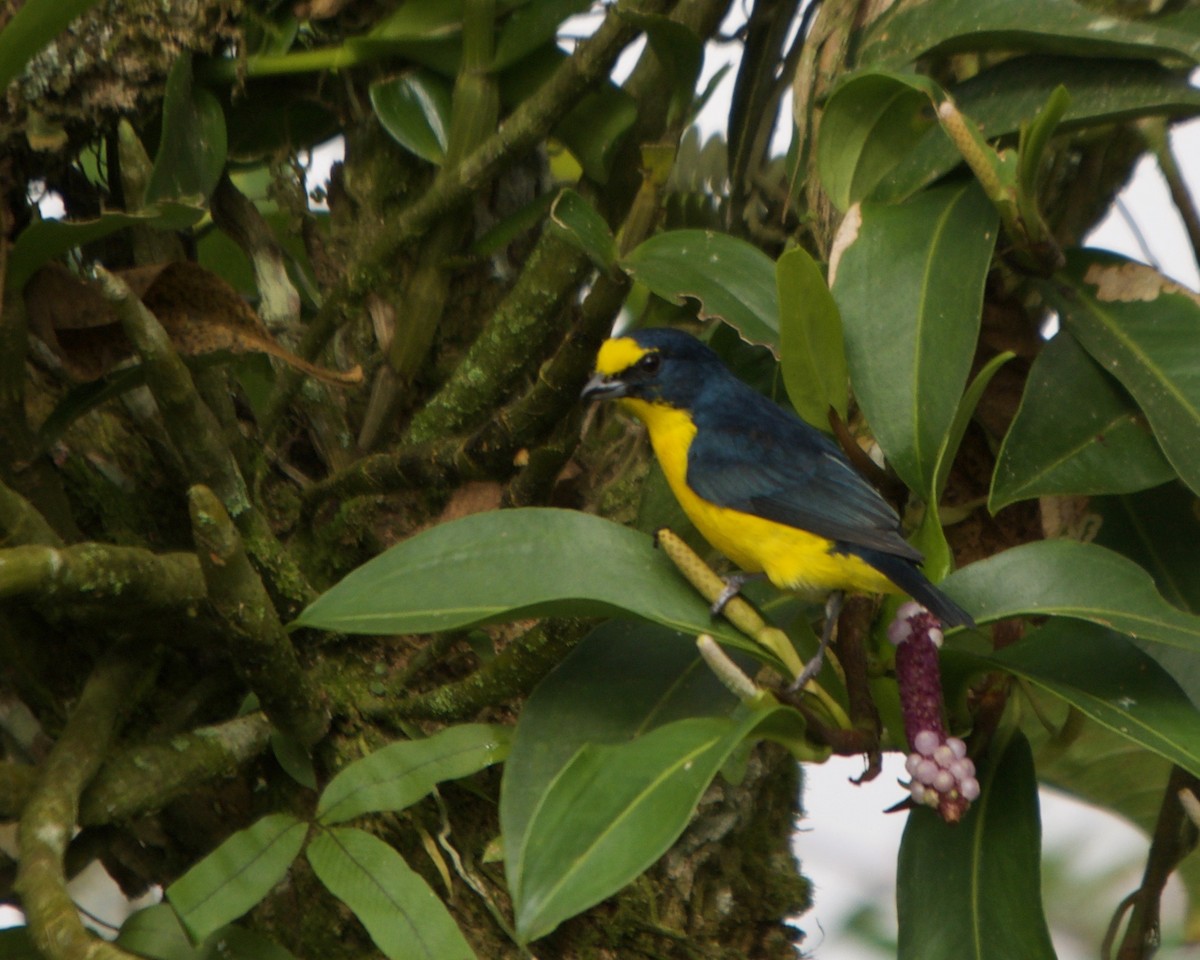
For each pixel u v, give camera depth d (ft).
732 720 16.37
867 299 18.84
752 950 20.57
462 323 22.50
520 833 16.72
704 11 19.89
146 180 19.81
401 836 19.27
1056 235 21.43
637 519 22.11
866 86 19.22
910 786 16.20
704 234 19.74
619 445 23.86
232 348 18.67
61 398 20.39
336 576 21.38
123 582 16.58
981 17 18.99
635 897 19.58
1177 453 17.75
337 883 16.83
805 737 16.81
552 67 21.42
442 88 21.45
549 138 21.84
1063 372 19.04
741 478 20.35
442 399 21.07
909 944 17.28
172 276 18.70
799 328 18.30
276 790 19.49
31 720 19.12
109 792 17.48
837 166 20.11
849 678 17.58
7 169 20.02
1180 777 20.43
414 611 16.75
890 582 17.63
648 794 15.16
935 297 18.57
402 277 21.43
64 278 18.62
